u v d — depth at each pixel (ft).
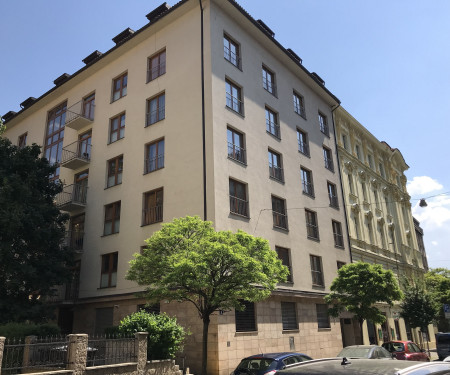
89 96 92.32
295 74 97.40
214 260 43.39
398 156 151.43
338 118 114.01
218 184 64.28
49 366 33.68
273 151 81.56
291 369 13.99
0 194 62.18
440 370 12.86
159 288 45.85
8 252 61.16
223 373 54.85
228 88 74.23
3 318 62.03
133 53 85.15
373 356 45.96
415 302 97.91
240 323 61.31
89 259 77.51
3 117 114.83
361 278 71.26
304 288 77.41
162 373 39.58
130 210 73.56
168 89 75.77
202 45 73.10
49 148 97.60
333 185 100.94
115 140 82.33
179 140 70.49
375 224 118.83
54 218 72.95
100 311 73.00
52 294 69.36
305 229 83.51
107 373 34.19
